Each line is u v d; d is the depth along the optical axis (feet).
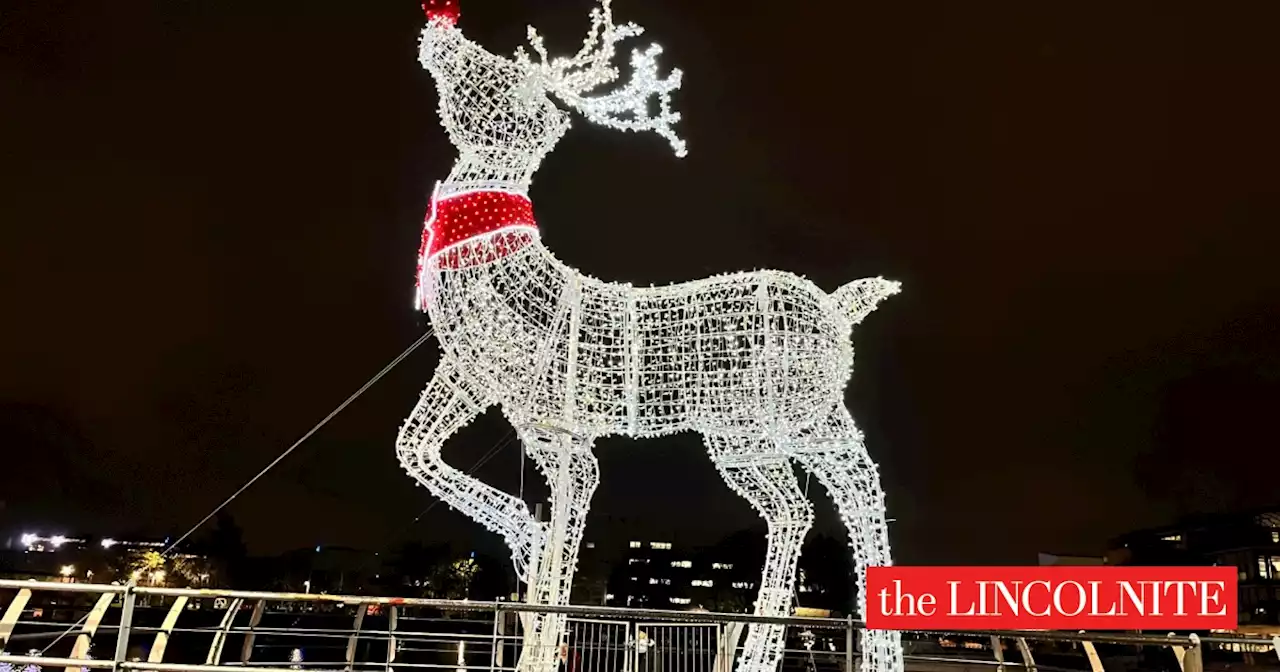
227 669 12.50
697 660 17.97
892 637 16.28
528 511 16.69
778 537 18.11
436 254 16.15
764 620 13.92
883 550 17.08
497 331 16.24
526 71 16.80
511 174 16.79
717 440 18.13
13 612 13.20
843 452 17.48
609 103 17.13
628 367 16.97
